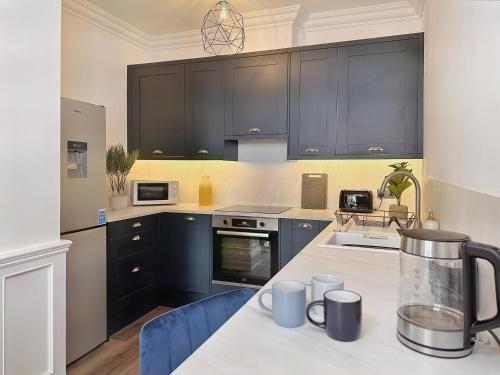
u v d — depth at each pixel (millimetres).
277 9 3082
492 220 774
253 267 3006
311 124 2988
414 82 2703
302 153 3021
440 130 1540
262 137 3135
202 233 3135
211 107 3289
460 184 1044
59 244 1866
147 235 3045
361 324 819
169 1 2928
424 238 780
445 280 773
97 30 3166
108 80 3311
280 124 3078
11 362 1647
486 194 780
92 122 2350
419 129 2695
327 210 3125
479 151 804
